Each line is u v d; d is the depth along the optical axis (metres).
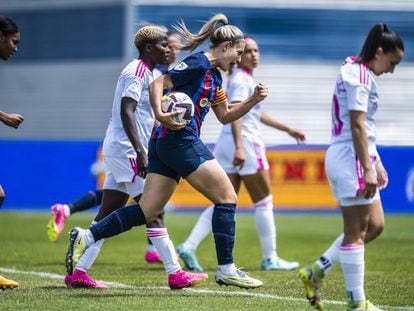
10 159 69.31
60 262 37.25
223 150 35.84
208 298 25.12
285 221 62.16
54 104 103.81
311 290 22.41
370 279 31.34
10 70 107.19
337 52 102.00
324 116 100.06
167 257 27.17
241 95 35.16
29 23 107.06
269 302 24.64
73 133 102.06
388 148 69.88
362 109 21.69
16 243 45.62
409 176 70.12
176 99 24.41
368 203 22.00
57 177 69.56
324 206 70.75
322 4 101.62
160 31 28.19
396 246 44.69
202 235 35.06
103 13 101.12
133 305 23.45
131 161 27.98
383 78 100.94
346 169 22.06
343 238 22.47
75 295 25.41
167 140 24.94
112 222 25.30
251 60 35.41
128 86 27.44
